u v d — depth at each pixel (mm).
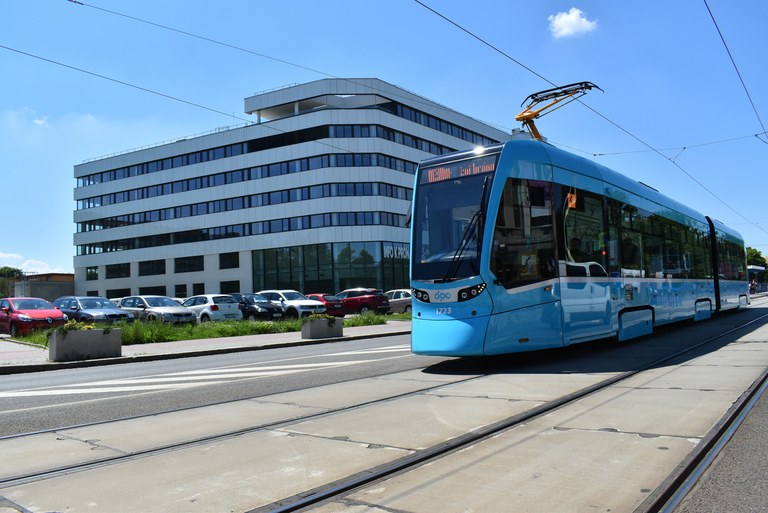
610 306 11914
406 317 30016
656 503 3699
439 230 10180
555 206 10625
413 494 3973
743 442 5117
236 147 62281
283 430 5898
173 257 66938
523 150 10344
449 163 10469
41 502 4023
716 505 3756
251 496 4023
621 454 4695
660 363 9781
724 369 8859
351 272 55594
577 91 17062
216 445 5410
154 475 4555
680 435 5191
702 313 18453
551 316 10125
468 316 9492
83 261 76188
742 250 27078
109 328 14273
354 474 4395
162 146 67875
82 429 6332
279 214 58938
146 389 9250
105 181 73875
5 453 5387
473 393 7535
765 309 26641
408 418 6195
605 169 12812
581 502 3736
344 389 8336
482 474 4328
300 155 57812
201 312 26969
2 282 84438
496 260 9547
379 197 56094
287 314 28766
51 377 11469
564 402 6766
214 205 63938
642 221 14156
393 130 58031
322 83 57469
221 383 9609
